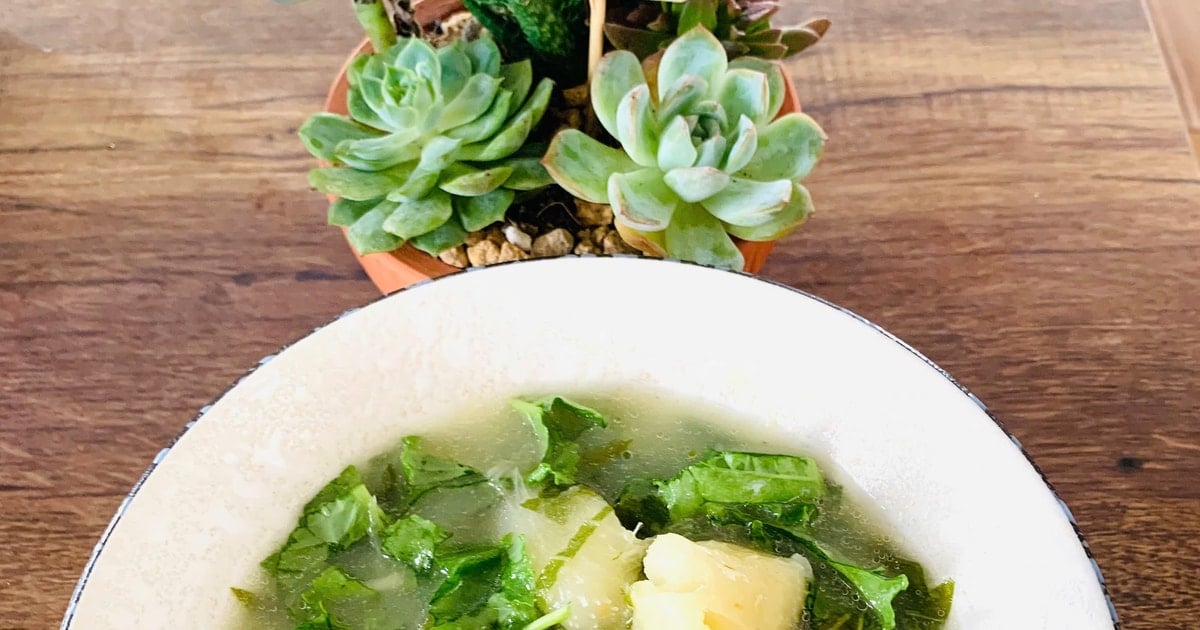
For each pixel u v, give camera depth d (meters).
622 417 0.48
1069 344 0.52
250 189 0.55
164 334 0.52
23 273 0.53
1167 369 0.51
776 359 0.46
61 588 0.47
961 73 0.59
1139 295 0.53
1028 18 0.61
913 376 0.45
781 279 0.53
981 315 0.53
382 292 0.52
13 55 0.58
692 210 0.49
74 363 0.51
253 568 0.44
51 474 0.49
